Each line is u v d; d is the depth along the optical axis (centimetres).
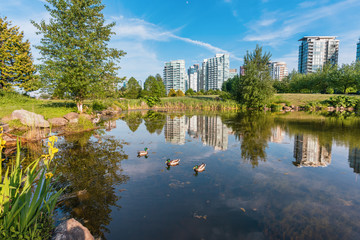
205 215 495
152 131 1698
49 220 411
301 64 14838
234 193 606
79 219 475
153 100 5309
